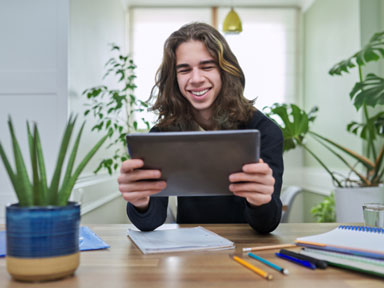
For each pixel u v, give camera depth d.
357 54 2.31
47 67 2.19
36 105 2.19
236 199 1.42
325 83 3.81
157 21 4.38
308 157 4.32
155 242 0.89
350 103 3.19
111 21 3.47
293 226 1.16
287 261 0.74
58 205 0.65
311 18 4.23
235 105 1.34
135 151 0.78
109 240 0.96
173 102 1.44
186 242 0.89
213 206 1.44
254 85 4.45
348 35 3.25
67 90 2.17
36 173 0.61
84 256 0.79
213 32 1.33
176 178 0.85
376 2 3.02
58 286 0.60
